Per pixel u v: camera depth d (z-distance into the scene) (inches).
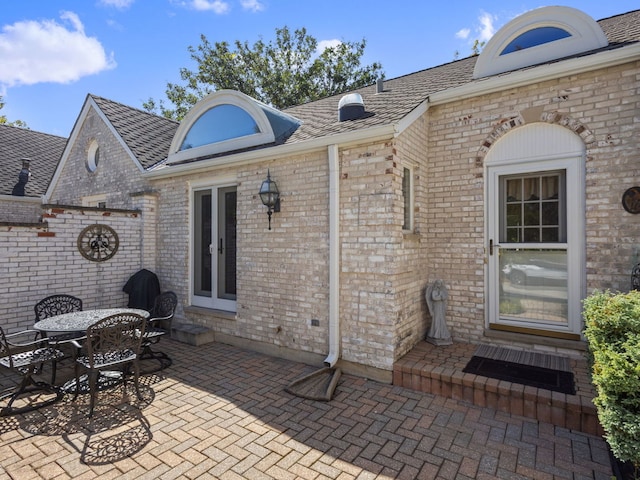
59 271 246.1
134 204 301.1
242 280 241.3
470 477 109.3
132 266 288.4
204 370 201.0
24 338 224.2
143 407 157.0
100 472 111.7
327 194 201.3
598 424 129.7
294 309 215.3
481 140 201.8
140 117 395.9
